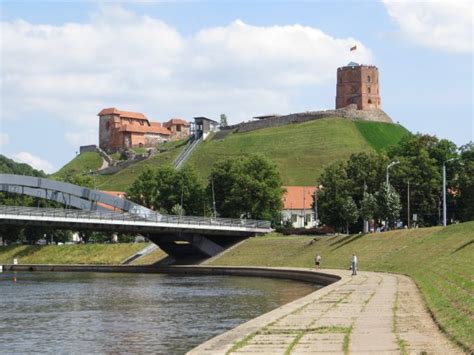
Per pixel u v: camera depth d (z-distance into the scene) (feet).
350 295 170.91
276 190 524.52
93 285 307.58
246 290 267.18
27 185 409.90
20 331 160.86
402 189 442.91
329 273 281.54
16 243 564.30
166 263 455.63
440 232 312.50
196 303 219.82
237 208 514.27
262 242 433.89
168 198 543.80
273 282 310.45
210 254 444.55
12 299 241.14
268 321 122.31
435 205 443.73
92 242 596.70
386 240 343.87
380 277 244.42
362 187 456.45
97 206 428.56
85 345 139.03
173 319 180.14
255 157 529.45
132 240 574.56
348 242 371.15
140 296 247.91
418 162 444.14
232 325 167.22
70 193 421.18
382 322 117.19
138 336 150.30
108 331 159.02
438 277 200.75
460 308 123.54
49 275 395.55
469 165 441.27
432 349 89.76
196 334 152.56
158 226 416.05
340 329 109.40
